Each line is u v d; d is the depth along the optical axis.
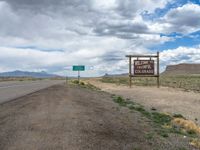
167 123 14.48
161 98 28.47
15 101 18.30
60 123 10.52
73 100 18.38
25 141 8.20
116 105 19.48
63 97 20.08
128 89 41.31
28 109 13.88
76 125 10.34
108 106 18.11
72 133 9.23
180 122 15.12
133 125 12.17
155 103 24.70
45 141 8.25
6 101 18.83
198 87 50.88
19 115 12.22
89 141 8.62
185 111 21.08
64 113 12.65
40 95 21.73
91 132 9.69
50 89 30.00
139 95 31.33
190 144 10.48
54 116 11.82
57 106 14.89
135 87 46.44
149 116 16.23
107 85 54.00
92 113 13.55
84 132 9.55
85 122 11.03
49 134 8.98
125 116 14.48
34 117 11.60
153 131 11.67
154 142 9.74
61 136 8.82
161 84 59.94
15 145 7.83
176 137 11.30
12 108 14.69
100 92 32.56
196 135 12.93
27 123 10.45
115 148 8.38
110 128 10.70
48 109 13.71
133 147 8.73
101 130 10.18
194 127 14.48
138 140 9.65
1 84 46.72
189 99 28.02
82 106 15.70
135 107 19.88
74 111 13.41
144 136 10.36
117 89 41.66
